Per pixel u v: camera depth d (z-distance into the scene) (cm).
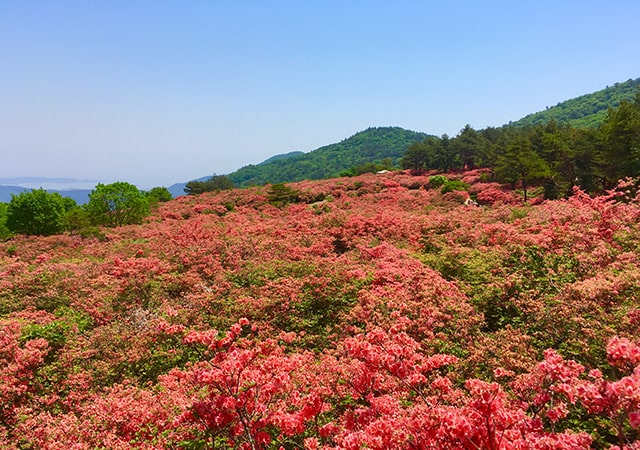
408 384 436
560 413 343
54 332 873
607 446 428
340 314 888
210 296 1023
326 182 5944
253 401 423
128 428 529
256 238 1856
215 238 1927
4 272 1499
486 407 331
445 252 1195
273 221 2769
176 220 3494
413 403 480
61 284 1274
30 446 525
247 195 4897
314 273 1102
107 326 945
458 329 711
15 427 584
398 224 1917
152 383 729
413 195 3984
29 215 2784
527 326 699
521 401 455
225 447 446
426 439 343
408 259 1223
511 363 562
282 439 448
